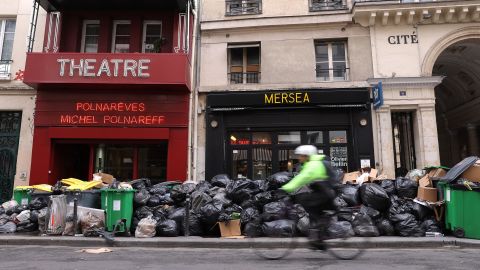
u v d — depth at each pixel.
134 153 13.59
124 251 7.51
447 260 6.23
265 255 6.59
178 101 13.14
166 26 13.95
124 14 13.99
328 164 6.18
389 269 5.47
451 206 8.20
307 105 12.86
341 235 6.54
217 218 8.55
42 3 13.30
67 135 12.88
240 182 9.20
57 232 8.81
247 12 13.69
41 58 12.64
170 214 9.02
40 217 9.06
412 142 13.05
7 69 13.73
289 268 5.59
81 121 12.97
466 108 17.08
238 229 8.48
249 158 13.14
